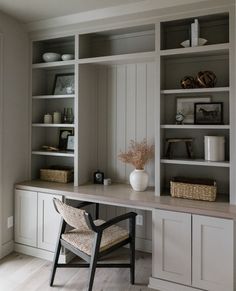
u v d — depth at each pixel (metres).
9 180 2.90
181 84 2.52
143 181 2.66
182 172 2.76
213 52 2.42
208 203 2.28
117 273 2.56
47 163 3.41
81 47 2.88
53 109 3.36
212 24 2.57
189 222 2.15
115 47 3.02
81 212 2.01
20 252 2.92
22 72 3.03
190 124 2.60
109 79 3.09
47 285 2.35
